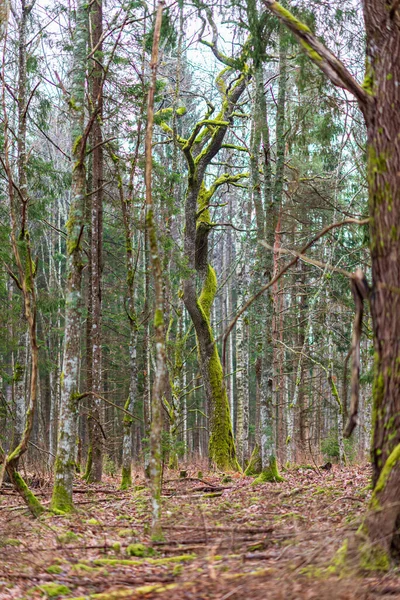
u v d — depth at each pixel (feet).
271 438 49.85
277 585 14.85
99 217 57.11
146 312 64.64
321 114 49.26
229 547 21.44
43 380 112.37
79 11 37.76
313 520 27.04
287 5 39.70
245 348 83.15
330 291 73.51
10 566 20.27
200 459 100.32
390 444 18.13
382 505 17.34
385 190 18.80
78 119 36.58
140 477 66.80
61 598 16.76
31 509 30.42
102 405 74.95
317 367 92.84
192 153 76.95
